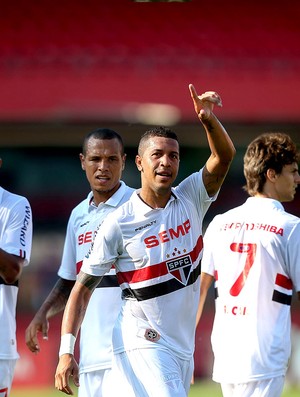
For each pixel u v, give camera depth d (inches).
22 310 2346.2
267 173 914.1
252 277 895.7
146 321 857.5
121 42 2664.9
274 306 891.4
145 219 858.1
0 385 975.0
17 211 981.2
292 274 889.5
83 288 864.3
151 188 855.7
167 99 2536.9
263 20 2741.1
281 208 908.6
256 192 925.8
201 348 1846.7
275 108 2546.8
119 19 2736.2
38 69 2588.6
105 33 2691.9
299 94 2568.9
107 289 973.2
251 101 2549.2
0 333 967.6
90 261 861.2
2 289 970.7
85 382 981.2
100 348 968.9
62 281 1045.2
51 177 2659.9
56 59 2610.7
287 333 894.4
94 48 2642.7
